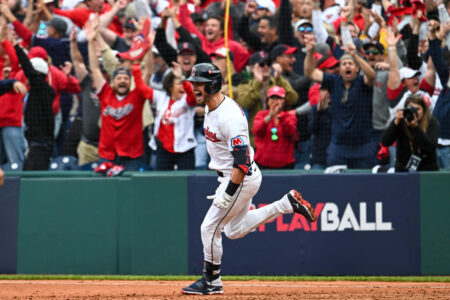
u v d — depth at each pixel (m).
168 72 30.25
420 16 28.12
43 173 26.69
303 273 23.14
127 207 24.03
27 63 28.61
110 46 33.91
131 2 36.19
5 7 33.69
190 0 35.69
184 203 23.56
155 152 29.72
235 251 23.48
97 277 23.09
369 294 17.25
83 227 24.09
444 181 22.75
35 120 28.88
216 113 15.56
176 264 23.45
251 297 16.45
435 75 27.61
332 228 23.17
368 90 27.20
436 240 22.75
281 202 16.70
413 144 23.11
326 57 30.12
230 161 16.08
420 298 16.20
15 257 24.22
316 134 28.08
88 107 30.38
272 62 30.14
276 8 34.47
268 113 27.62
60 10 35.00
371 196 23.08
